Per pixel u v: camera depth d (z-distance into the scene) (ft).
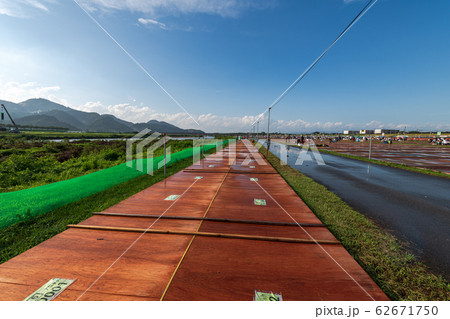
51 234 10.71
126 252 8.82
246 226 11.37
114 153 42.19
